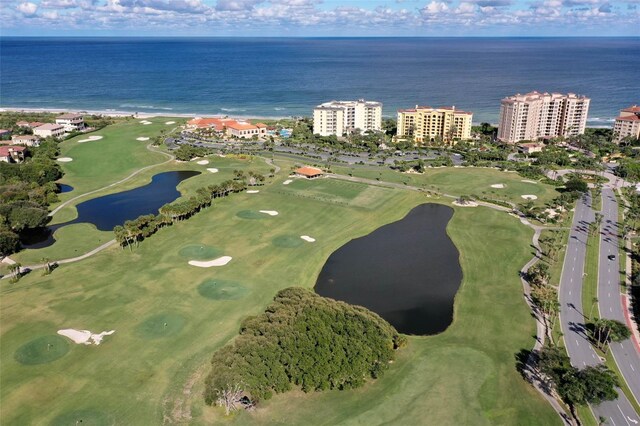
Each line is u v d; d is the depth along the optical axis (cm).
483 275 10069
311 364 6781
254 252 11038
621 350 7612
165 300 9000
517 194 15212
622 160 18775
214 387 6406
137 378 6962
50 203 14325
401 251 11244
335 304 7969
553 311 8606
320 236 11994
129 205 14250
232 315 8531
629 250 11212
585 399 6194
